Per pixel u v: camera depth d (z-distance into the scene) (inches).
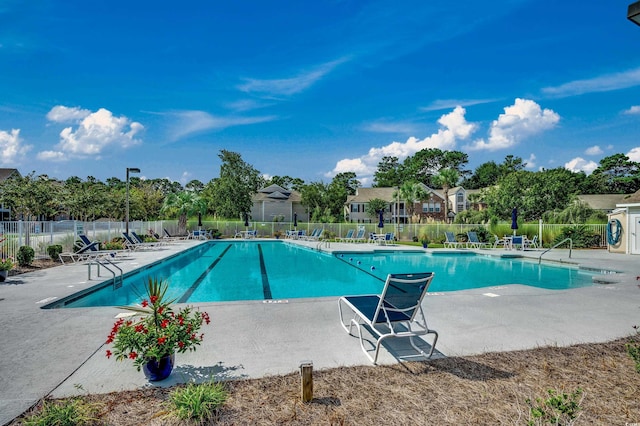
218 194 1401.3
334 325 191.0
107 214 1229.1
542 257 573.3
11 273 368.8
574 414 100.3
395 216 1829.5
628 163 1744.6
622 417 101.8
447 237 811.4
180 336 125.1
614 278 358.3
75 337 169.6
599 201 1541.6
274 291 364.8
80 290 285.1
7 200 768.9
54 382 122.0
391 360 143.7
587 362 141.8
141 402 108.8
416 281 151.9
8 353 149.1
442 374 130.8
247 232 1163.9
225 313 215.0
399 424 98.4
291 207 1785.2
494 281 427.8
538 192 1200.8
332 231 1193.4
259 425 97.6
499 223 930.7
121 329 122.9
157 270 474.9
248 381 123.8
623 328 187.6
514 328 187.2
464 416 102.7
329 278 444.5
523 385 122.1
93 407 104.6
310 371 109.7
